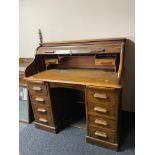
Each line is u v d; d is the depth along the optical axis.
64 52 2.08
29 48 2.83
